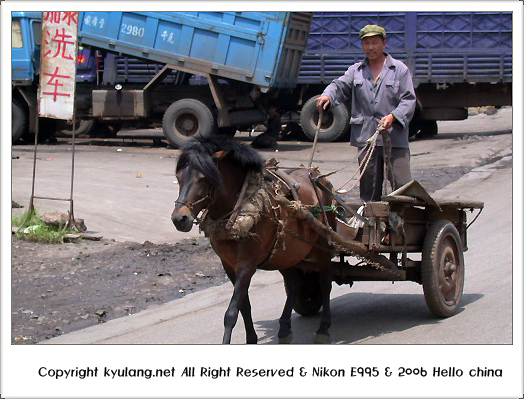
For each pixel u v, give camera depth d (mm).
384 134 7004
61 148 21219
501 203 13242
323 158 19312
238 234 5480
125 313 7441
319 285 7188
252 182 5676
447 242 7055
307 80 23266
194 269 9094
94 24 20984
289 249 6051
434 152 20828
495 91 23469
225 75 20188
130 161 18219
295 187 6180
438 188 14953
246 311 6043
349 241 6309
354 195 14055
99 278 8570
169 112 20719
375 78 7340
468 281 8375
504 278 8375
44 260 9172
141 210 12125
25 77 21047
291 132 24531
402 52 23047
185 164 5410
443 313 6938
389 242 6672
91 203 12336
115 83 22453
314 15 23078
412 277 7055
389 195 6449
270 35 19844
